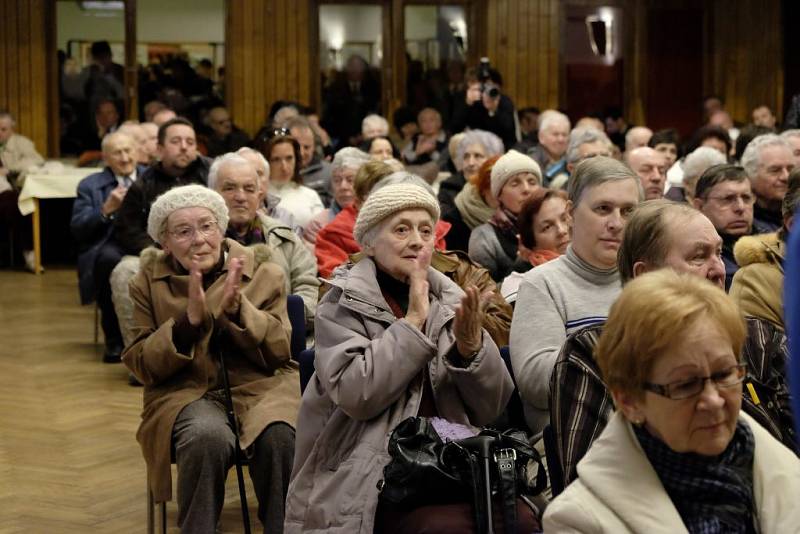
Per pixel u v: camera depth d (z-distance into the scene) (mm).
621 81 15117
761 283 3781
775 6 15273
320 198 7848
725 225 4906
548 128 9125
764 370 2912
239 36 14289
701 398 2051
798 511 2129
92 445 5508
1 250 11820
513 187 5602
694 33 15258
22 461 5246
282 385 4086
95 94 13961
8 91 13820
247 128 14422
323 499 3213
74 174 11188
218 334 4062
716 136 8875
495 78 10438
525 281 3523
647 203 3055
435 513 2939
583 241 3498
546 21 14859
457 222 6395
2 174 11570
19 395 6477
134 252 7008
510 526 2846
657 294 2080
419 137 12359
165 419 3893
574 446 2736
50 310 9180
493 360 3262
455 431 3168
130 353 4027
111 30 13953
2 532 4352
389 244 3389
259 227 5402
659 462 2137
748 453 2182
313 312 5270
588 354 2838
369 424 3275
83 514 4566
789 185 3852
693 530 2125
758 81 15367
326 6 14461
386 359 3188
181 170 7125
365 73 14555
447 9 14633
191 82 14211
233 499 4719
